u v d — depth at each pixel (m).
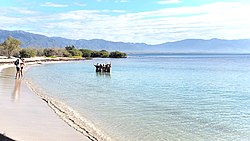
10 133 11.67
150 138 13.46
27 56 104.88
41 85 32.88
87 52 153.12
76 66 77.44
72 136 12.02
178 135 14.13
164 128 15.27
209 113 19.53
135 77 48.16
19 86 27.80
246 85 38.59
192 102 23.95
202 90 32.53
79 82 38.41
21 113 15.48
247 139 13.83
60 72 56.06
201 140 13.52
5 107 16.83
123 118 17.08
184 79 46.12
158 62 113.00
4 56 100.38
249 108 21.62
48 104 18.88
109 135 13.36
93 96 25.59
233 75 56.09
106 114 18.00
